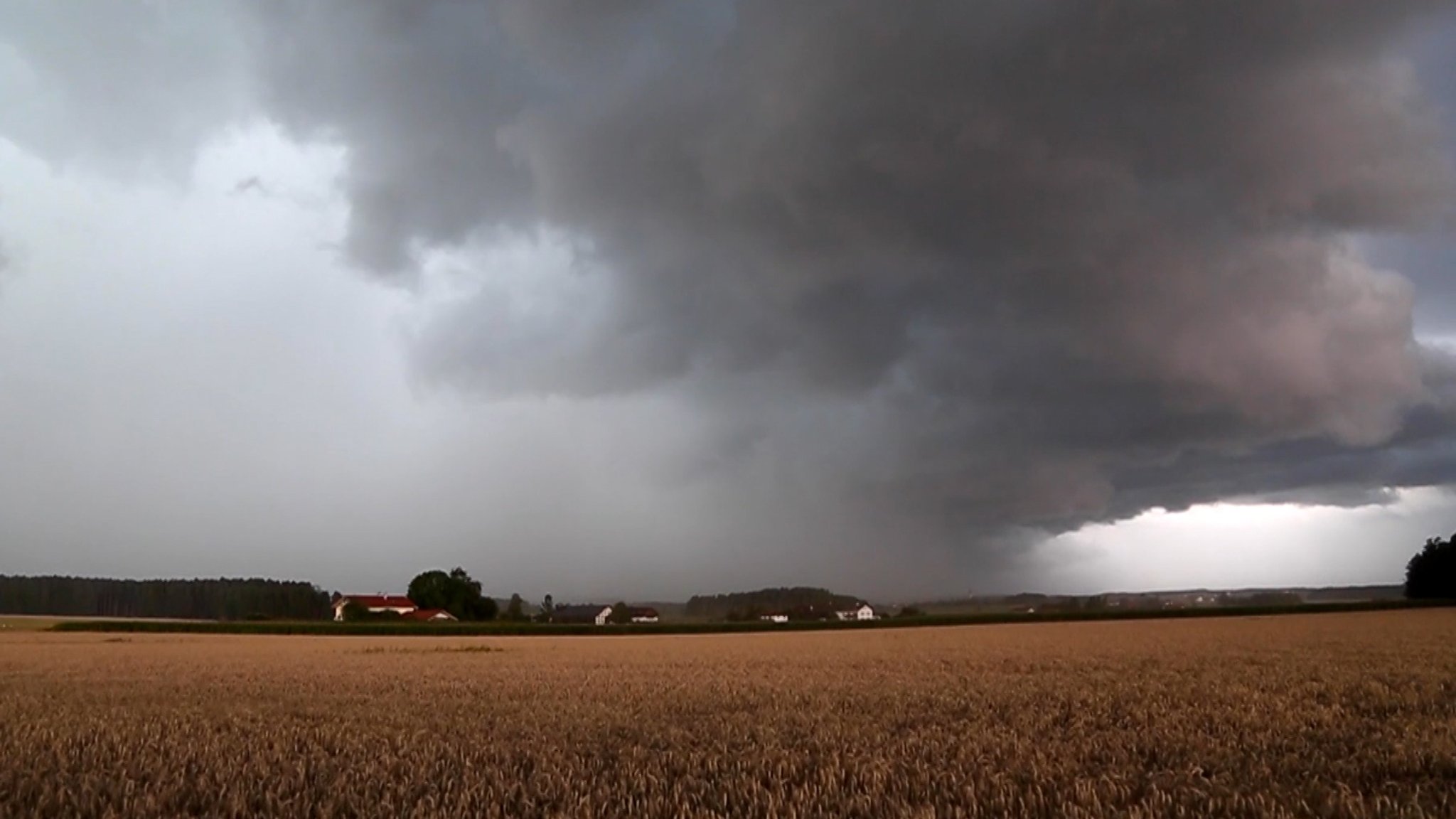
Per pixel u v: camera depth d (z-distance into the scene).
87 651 46.31
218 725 16.20
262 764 11.69
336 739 14.04
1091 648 41.72
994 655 37.03
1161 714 16.11
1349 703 17.53
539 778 10.52
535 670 31.47
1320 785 9.64
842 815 8.73
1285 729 14.02
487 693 22.53
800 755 11.95
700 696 21.20
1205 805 8.87
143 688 24.56
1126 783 9.91
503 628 85.62
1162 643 43.72
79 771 11.66
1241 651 35.78
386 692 23.11
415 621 116.19
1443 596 109.81
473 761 12.07
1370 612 89.56
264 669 32.72
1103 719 15.72
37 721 16.38
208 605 153.25
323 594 157.38
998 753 12.00
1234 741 12.98
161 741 14.06
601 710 18.44
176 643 58.34
